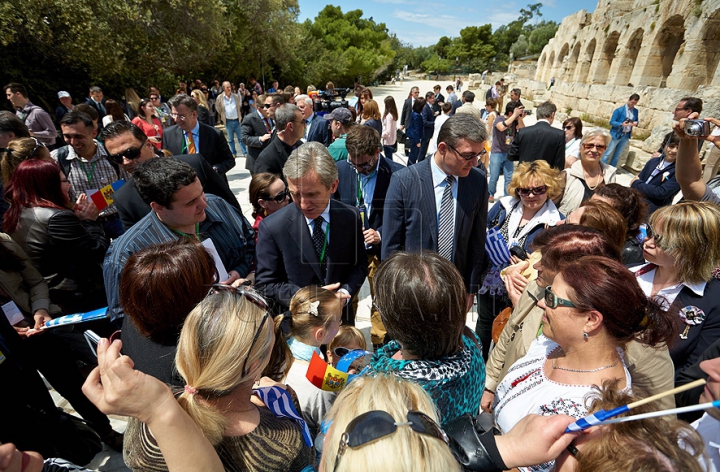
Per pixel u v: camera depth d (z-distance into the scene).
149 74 15.17
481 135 2.13
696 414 1.47
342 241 2.24
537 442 0.91
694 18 10.44
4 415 1.58
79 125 3.18
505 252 2.42
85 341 2.27
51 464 1.18
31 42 11.09
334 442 0.88
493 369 1.97
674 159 3.61
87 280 2.38
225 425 1.02
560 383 1.23
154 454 0.99
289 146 3.89
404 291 1.13
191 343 1.03
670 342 1.23
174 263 1.32
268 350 1.11
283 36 22.98
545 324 1.25
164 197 1.85
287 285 2.18
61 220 2.18
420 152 8.88
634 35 14.05
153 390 0.87
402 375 1.12
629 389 1.13
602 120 13.51
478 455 0.93
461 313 1.19
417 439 0.78
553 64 23.09
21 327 2.05
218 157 4.50
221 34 17.16
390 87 43.78
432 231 2.39
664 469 0.74
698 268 1.66
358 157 2.84
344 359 1.98
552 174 2.51
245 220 2.70
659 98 9.91
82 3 10.96
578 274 1.17
